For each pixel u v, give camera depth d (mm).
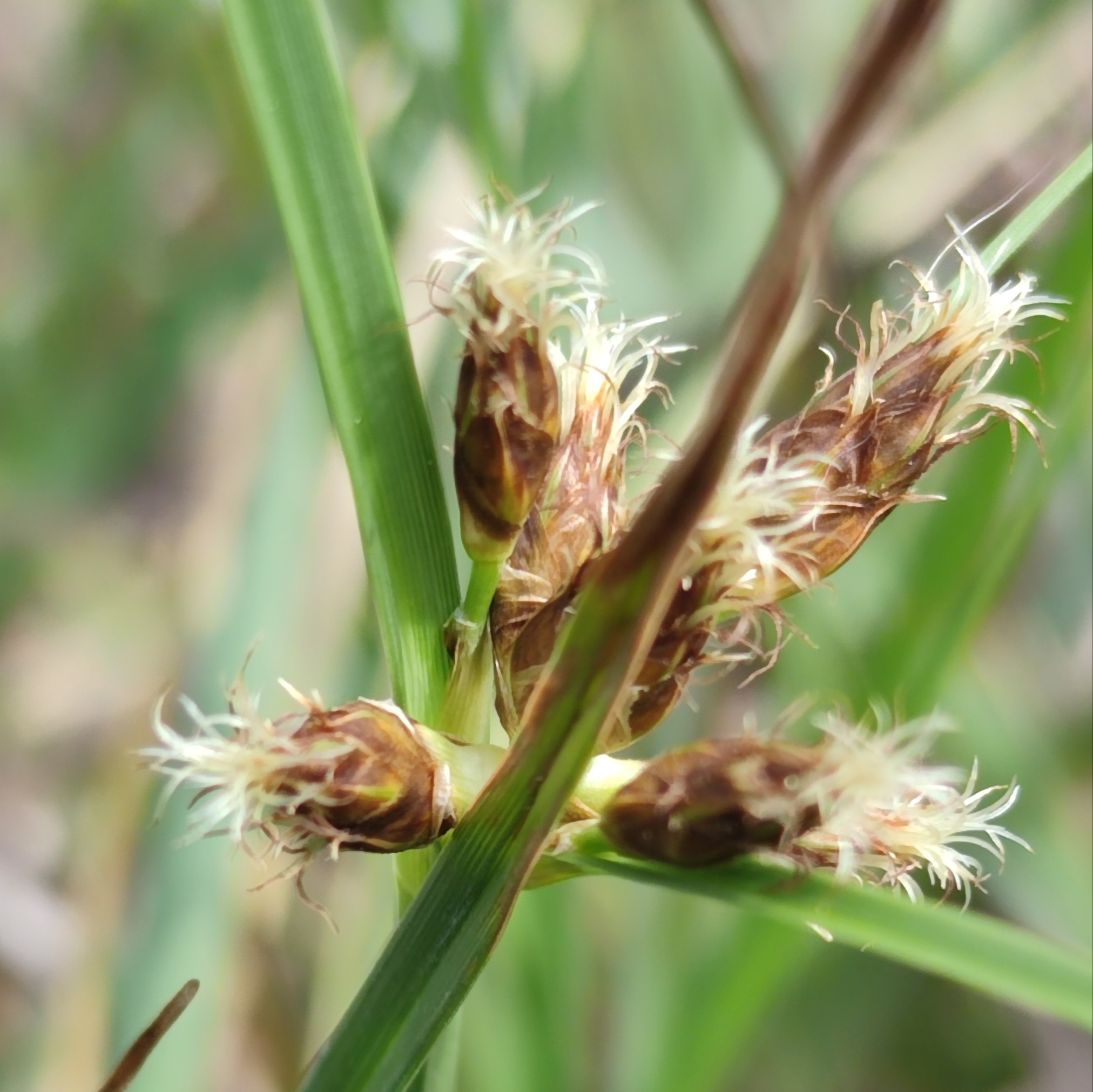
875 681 172
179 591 218
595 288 220
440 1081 146
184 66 261
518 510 135
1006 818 208
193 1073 173
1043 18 216
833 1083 220
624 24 239
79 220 268
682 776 128
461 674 137
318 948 197
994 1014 229
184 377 260
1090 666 234
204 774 129
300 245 139
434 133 191
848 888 129
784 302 117
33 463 266
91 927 186
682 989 186
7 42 273
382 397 140
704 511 123
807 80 231
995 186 218
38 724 251
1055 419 166
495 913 129
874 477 138
